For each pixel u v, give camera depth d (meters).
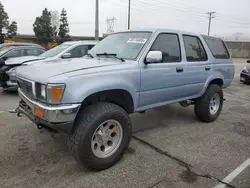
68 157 3.33
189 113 5.69
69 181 2.78
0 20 50.00
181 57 4.06
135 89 3.30
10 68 7.03
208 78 4.70
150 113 5.61
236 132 4.51
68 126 2.65
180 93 4.15
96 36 19.83
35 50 9.08
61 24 53.47
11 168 3.02
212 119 5.01
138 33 3.87
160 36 3.74
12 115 5.12
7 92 7.66
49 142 3.79
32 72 2.92
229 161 3.35
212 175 2.98
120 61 3.34
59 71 2.75
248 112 6.04
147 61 3.35
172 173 3.00
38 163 3.16
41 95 2.68
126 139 3.19
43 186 2.68
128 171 3.02
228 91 9.20
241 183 2.82
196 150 3.67
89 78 2.76
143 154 3.48
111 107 2.97
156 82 3.58
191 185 2.76
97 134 2.93
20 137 3.97
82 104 2.96
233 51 45.19
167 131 4.46
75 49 7.19
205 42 4.71
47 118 2.59
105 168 3.03
